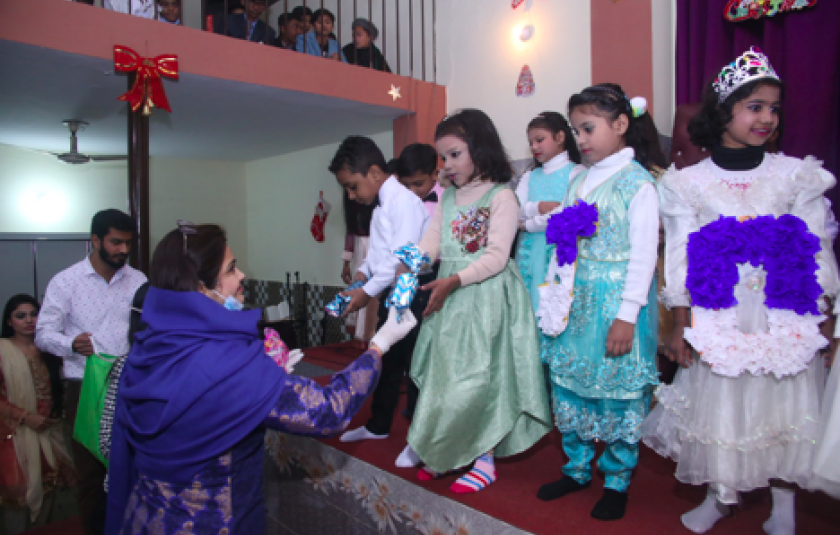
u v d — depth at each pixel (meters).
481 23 4.03
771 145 1.76
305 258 6.16
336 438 2.47
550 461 2.18
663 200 1.70
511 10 3.82
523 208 2.51
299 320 5.79
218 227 1.29
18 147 5.64
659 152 2.10
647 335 1.67
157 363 1.14
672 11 3.12
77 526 2.51
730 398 1.49
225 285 1.28
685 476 1.57
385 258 2.23
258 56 3.34
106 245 2.40
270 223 6.75
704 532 1.59
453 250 1.97
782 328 1.47
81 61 2.88
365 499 2.16
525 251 2.52
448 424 1.83
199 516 1.11
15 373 3.04
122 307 2.54
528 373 1.88
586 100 1.69
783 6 2.50
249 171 7.09
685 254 1.62
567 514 1.71
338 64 3.69
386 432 2.46
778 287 1.47
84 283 2.46
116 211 2.44
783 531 1.54
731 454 1.49
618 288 1.67
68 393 2.42
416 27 4.57
